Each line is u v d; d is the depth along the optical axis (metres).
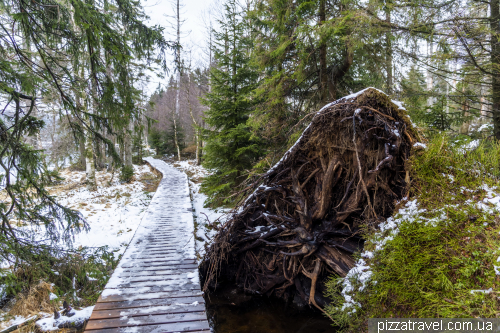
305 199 3.64
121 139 4.55
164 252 5.09
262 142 8.26
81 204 10.04
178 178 15.54
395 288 2.02
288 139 6.01
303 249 3.48
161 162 24.61
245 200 4.49
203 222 8.27
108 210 9.71
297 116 6.35
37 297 3.94
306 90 6.52
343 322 2.29
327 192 3.33
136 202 11.02
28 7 3.39
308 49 5.73
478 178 2.22
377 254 2.36
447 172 2.39
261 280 4.41
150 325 2.89
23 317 3.72
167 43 4.84
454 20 3.88
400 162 2.81
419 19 4.06
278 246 4.06
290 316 3.94
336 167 3.31
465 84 4.75
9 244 3.38
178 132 27.06
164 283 3.88
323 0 5.30
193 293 3.60
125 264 4.54
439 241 2.02
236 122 8.91
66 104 3.96
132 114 4.48
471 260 1.77
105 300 3.39
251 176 4.78
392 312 1.98
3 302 4.00
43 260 3.93
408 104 5.05
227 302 4.49
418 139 2.69
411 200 2.53
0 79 3.34
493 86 4.57
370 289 2.20
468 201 2.11
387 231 2.46
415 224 2.23
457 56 4.19
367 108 2.78
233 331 3.68
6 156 3.67
